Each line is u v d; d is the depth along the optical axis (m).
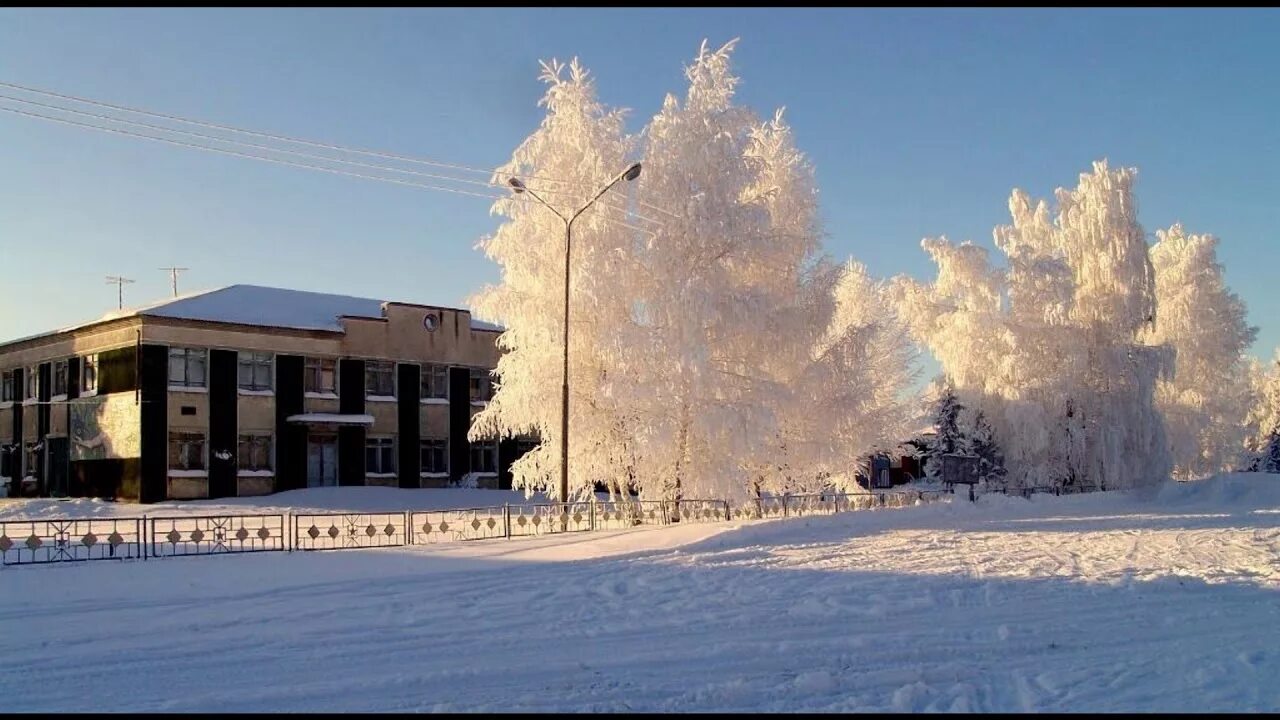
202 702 8.94
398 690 9.36
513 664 10.43
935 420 47.38
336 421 47.06
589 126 31.38
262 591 15.52
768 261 30.69
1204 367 56.03
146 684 9.61
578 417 30.00
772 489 32.19
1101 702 8.81
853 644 11.34
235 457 45.12
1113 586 15.69
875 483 55.94
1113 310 45.75
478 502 45.94
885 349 43.25
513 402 30.52
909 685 9.26
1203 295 56.34
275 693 9.25
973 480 41.09
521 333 30.92
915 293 47.00
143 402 42.69
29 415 50.25
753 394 29.16
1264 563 18.69
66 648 11.26
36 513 37.41
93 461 45.12
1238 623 12.62
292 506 41.25
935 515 32.56
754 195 31.64
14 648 11.24
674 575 17.17
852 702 8.83
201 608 13.94
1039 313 44.91
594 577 17.00
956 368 46.03
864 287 43.97
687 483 29.27
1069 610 13.61
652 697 9.04
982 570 17.67
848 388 31.30
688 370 27.97
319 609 13.84
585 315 30.33
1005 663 10.40
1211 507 37.97
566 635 11.98
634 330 28.39
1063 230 47.66
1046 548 21.64
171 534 20.03
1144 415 45.22
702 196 29.17
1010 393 44.31
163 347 43.56
